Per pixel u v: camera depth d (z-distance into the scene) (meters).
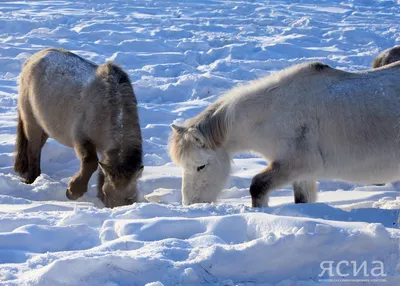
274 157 5.89
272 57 16.03
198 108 11.34
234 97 6.01
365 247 4.38
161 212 5.21
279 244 4.23
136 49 16.59
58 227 4.73
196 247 4.33
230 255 4.16
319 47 17.48
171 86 12.56
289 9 24.34
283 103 5.80
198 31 19.20
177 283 3.99
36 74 7.88
